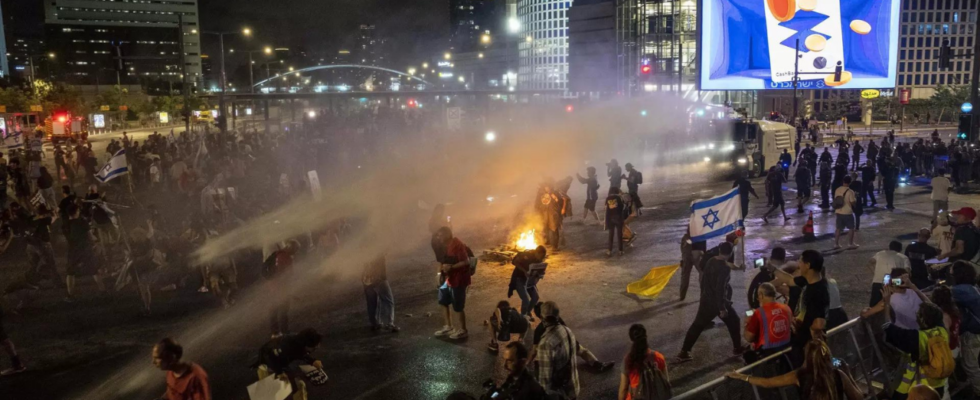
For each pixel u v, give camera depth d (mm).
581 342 9492
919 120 80188
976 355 7414
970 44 94562
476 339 9766
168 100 106125
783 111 85938
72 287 11797
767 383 5504
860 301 11250
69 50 183375
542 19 161750
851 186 16703
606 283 12617
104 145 59031
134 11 189875
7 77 98250
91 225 13234
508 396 5383
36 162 25281
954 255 10039
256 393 5957
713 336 9742
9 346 8516
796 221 19094
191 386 5715
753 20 56281
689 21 79375
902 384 7023
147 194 24875
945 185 17125
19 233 12734
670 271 11805
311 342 6129
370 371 8633
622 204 14836
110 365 8883
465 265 9578
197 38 197625
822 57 55969
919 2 93625
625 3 86875
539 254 9828
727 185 27094
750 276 12922
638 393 5844
